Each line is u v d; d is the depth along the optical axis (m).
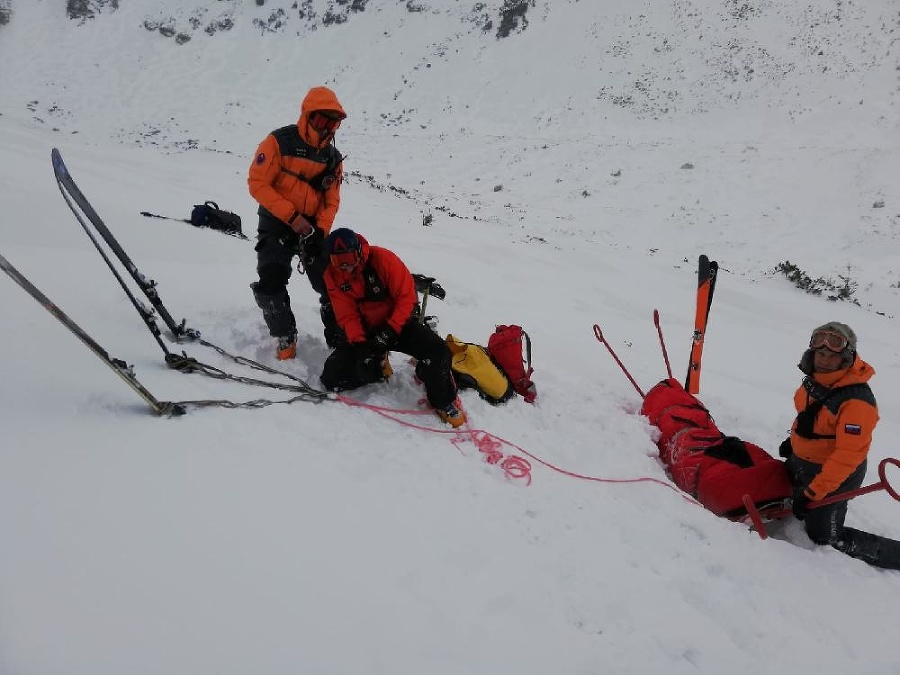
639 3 43.31
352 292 3.69
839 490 3.40
